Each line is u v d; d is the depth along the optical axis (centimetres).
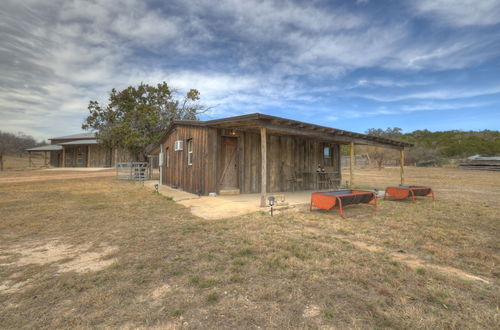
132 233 443
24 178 1644
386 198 893
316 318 204
